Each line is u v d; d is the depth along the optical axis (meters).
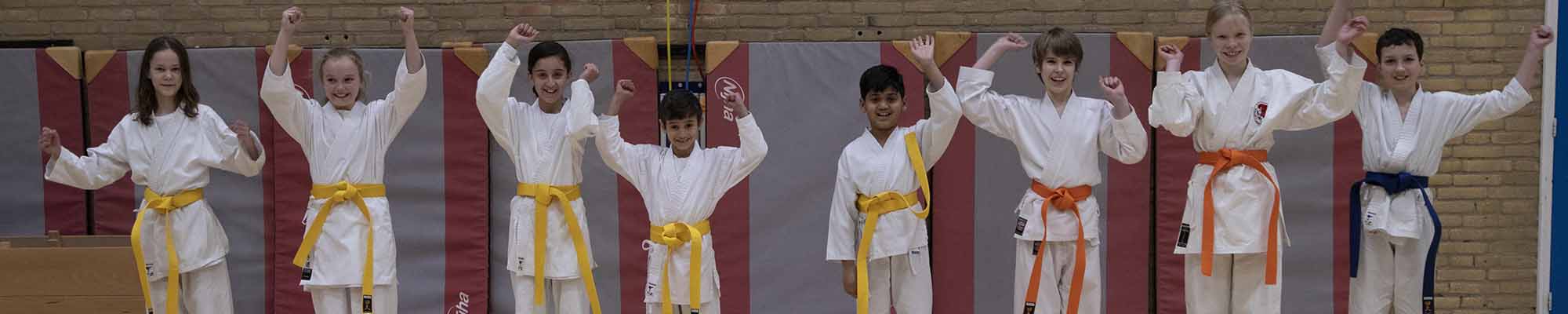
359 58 5.20
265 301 6.19
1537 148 6.12
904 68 5.98
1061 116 4.84
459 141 6.08
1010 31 6.17
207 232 5.16
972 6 6.18
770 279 6.12
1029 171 4.87
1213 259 4.76
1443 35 6.08
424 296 6.14
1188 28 6.13
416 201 6.11
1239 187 4.65
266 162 6.11
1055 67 4.79
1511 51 6.07
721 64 6.00
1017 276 4.96
